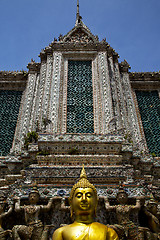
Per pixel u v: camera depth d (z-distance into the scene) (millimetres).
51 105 16391
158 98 21438
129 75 22641
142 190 9320
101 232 6074
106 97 16984
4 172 14305
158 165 14352
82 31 23094
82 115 16703
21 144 16672
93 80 18625
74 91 18000
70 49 20391
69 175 10359
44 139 12688
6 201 9000
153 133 18953
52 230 8516
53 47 20484
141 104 21078
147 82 22391
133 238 7332
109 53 21016
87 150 12484
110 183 10203
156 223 8109
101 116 16141
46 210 8281
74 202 6910
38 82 20844
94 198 7027
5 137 18203
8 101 20766
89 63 20031
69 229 6223
